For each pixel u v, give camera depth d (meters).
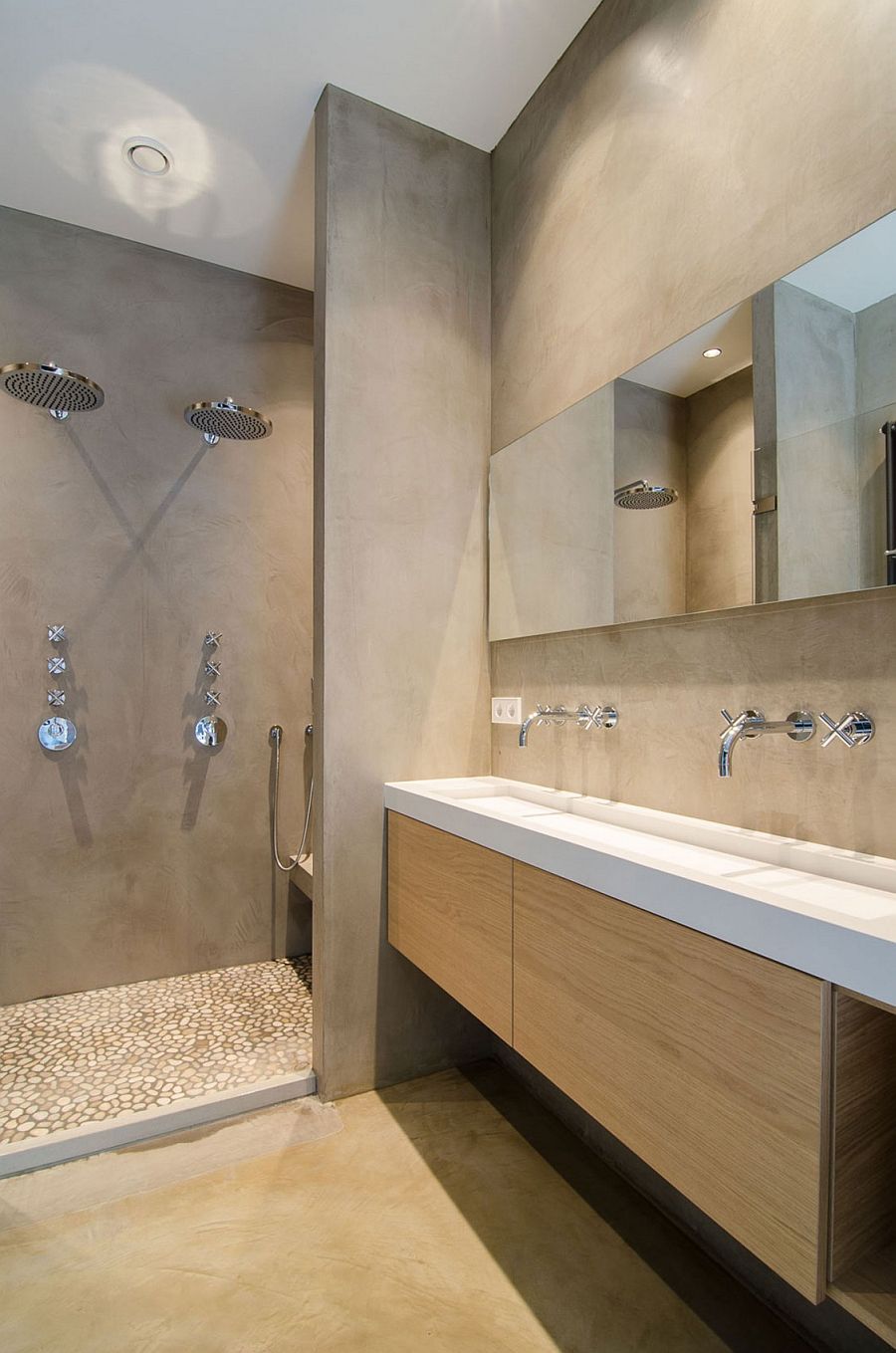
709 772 1.53
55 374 2.01
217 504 2.89
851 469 1.21
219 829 2.88
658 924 1.09
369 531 2.12
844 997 0.85
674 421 1.58
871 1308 0.82
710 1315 1.30
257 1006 2.52
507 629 2.21
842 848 1.25
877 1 1.18
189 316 2.84
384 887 2.12
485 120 2.24
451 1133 1.85
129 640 2.73
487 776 2.32
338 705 2.06
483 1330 1.26
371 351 2.13
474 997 1.61
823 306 1.26
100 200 2.51
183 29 1.86
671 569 1.58
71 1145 1.72
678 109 1.60
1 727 2.53
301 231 2.69
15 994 2.54
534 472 2.09
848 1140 0.87
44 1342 1.23
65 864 2.62
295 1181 1.65
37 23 1.83
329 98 2.06
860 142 1.20
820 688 1.29
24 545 2.56
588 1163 1.74
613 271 1.80
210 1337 1.24
